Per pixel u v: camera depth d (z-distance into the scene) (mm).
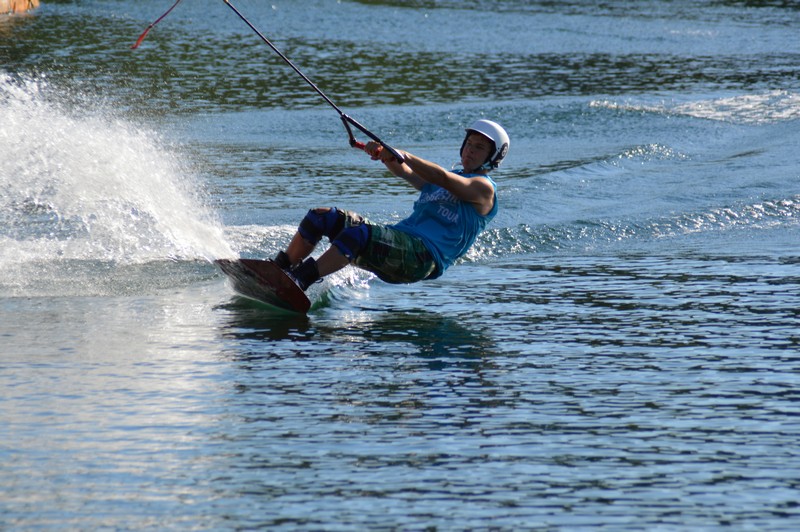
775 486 14273
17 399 17594
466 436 16062
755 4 141875
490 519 13258
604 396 18031
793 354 20656
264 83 73250
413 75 78938
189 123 56688
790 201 36969
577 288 26781
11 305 24234
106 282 26594
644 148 48031
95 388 18250
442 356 20547
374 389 18391
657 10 132500
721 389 18438
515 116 60594
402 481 14375
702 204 36812
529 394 18141
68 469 14664
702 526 13109
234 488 14102
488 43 98625
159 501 13703
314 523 13109
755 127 56562
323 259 23703
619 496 13930
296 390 18281
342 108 63656
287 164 45438
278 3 118750
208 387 18406
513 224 33344
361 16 113875
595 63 87562
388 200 37750
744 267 28984
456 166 25531
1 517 13203
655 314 23984
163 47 87375
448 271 28938
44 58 79312
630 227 33844
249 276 23516
